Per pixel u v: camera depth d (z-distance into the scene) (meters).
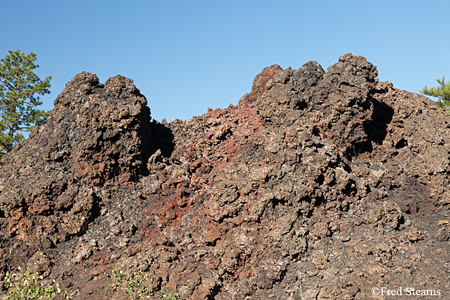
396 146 29.88
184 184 26.69
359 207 25.16
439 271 21.17
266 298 21.19
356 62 31.55
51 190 24.52
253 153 26.53
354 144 28.39
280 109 28.22
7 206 23.86
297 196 24.02
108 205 25.52
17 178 25.14
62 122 27.58
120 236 24.17
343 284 20.66
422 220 25.14
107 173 26.55
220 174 25.77
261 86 33.25
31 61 48.81
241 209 23.94
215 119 31.20
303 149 26.02
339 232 23.89
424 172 27.17
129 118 27.25
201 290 21.02
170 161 28.58
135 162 27.38
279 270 21.89
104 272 22.22
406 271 21.27
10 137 43.56
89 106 27.55
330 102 28.33
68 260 22.98
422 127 29.02
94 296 20.89
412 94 33.34
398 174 27.66
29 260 22.61
